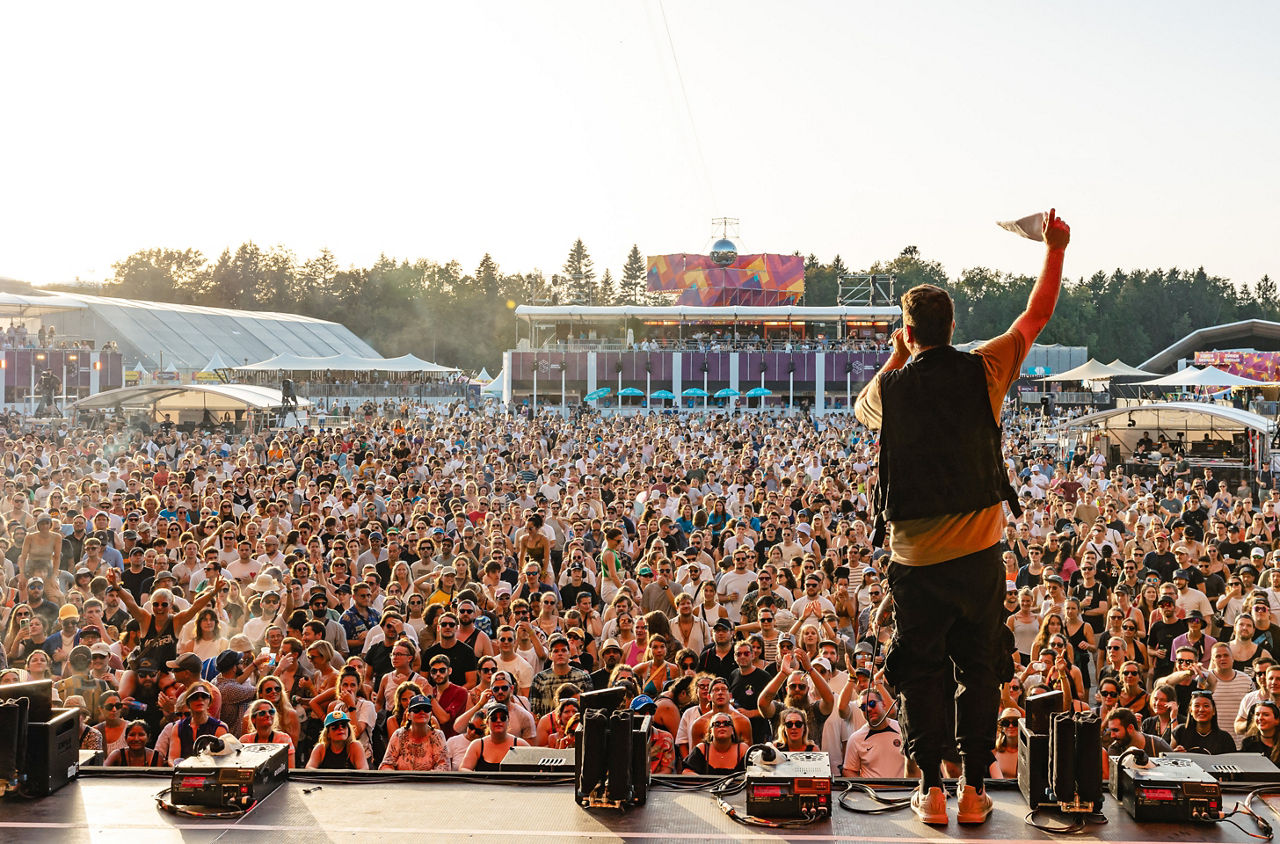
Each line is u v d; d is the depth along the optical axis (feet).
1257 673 25.21
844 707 25.40
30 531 40.47
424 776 11.03
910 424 9.37
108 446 94.73
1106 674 29.78
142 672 26.13
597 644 32.94
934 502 9.25
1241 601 36.73
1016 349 9.48
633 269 536.42
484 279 500.33
